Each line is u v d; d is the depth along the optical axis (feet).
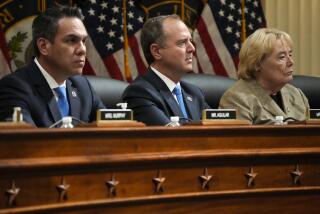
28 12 26.17
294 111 19.85
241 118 18.61
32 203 9.91
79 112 16.34
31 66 15.93
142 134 11.09
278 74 19.06
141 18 28.07
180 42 17.71
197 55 29.07
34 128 10.29
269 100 19.11
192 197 11.66
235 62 29.40
